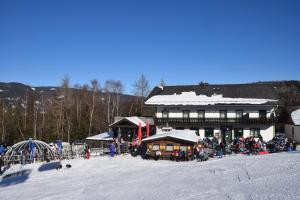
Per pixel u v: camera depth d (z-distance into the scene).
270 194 12.80
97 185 19.80
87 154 35.78
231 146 38.03
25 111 68.00
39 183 22.72
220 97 50.03
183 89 55.28
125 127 46.56
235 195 13.26
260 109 47.31
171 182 18.28
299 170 17.83
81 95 83.75
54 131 65.62
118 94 84.06
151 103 50.94
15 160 32.66
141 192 16.17
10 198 17.58
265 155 28.72
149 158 34.75
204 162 27.25
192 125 49.31
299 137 44.50
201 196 13.87
